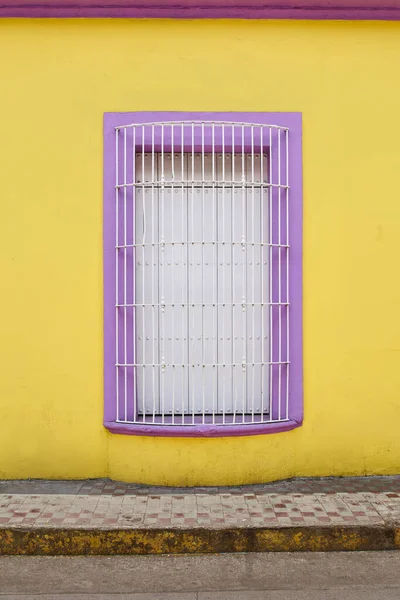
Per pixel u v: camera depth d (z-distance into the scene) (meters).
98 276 4.61
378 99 4.66
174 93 4.59
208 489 4.45
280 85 4.62
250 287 4.70
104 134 4.58
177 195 4.69
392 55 4.66
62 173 4.58
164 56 4.59
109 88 4.58
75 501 4.18
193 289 4.68
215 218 4.66
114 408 4.61
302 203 4.63
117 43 4.58
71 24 4.57
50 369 4.61
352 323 4.68
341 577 3.51
